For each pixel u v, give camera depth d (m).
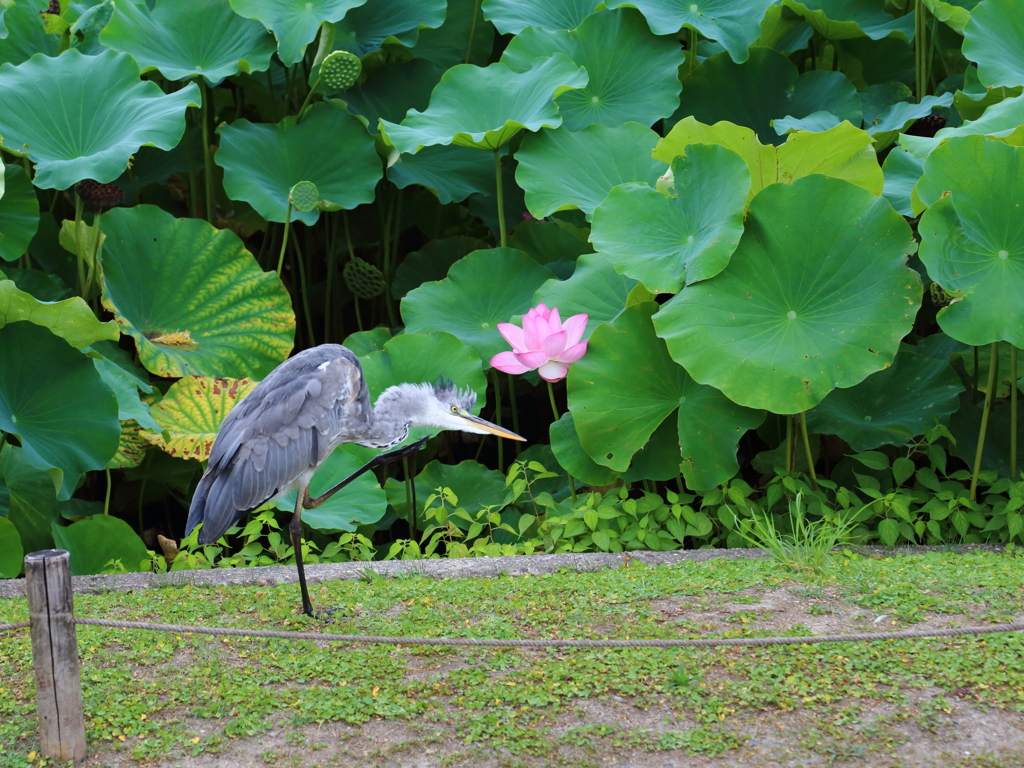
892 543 4.88
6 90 5.91
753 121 7.02
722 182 4.98
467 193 6.93
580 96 6.88
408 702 3.01
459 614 3.85
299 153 6.69
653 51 6.86
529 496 6.02
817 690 3.00
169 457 6.28
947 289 4.74
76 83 6.14
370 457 5.86
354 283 7.11
